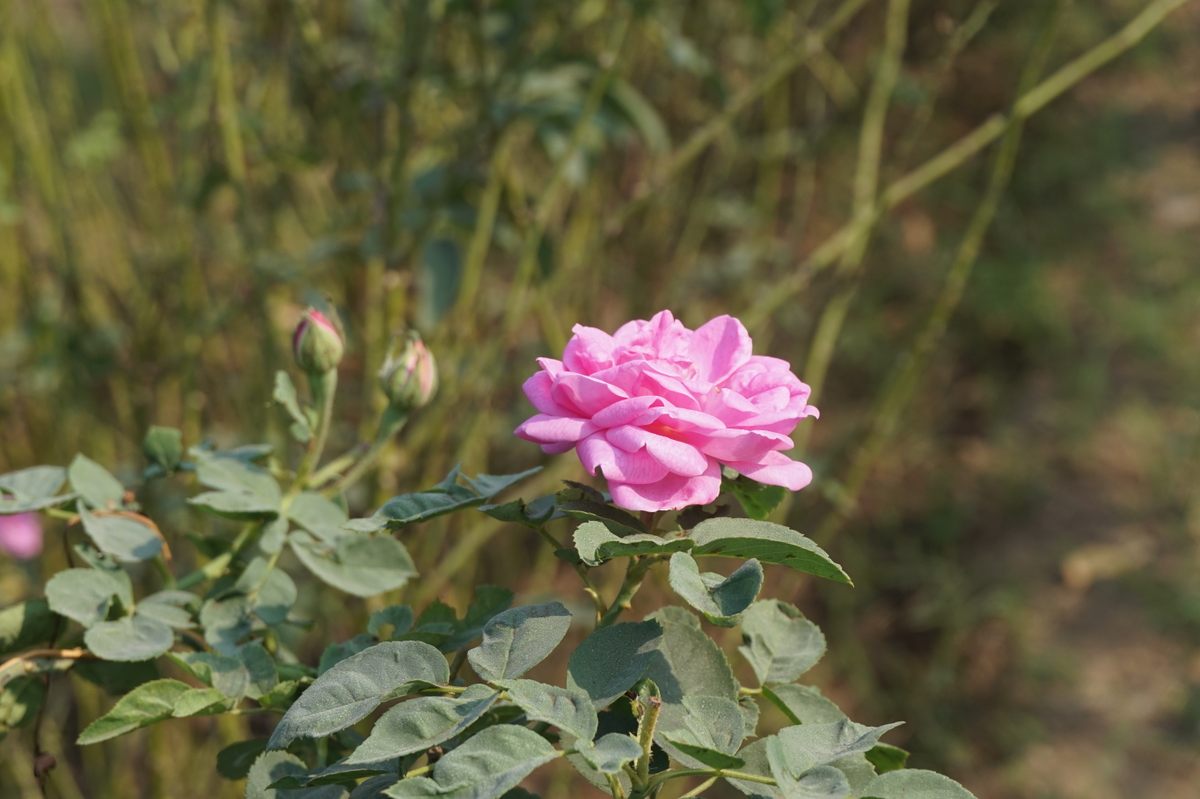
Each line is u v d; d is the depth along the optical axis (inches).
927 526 82.7
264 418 61.6
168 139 64.1
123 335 60.4
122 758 58.4
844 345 92.5
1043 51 52.5
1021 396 92.0
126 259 67.8
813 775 30.5
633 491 31.5
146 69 67.4
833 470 62.3
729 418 31.9
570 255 71.3
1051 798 67.5
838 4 86.1
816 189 98.9
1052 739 71.1
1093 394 91.5
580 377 31.8
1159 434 88.8
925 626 76.7
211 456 37.0
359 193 58.9
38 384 57.5
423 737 30.5
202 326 57.1
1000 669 74.9
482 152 54.5
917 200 103.6
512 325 52.6
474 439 58.9
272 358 55.7
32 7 62.5
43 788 35.9
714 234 86.5
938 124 107.6
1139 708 72.4
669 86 75.5
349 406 66.0
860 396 91.1
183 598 36.0
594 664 31.9
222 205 68.6
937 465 87.0
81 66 77.9
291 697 33.9
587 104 49.8
